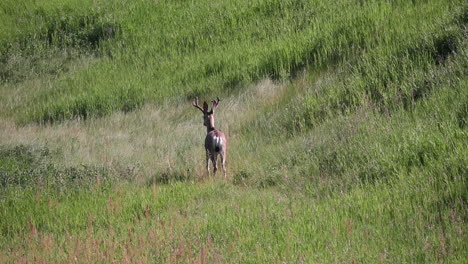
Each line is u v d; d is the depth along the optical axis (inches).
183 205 1534.2
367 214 1269.7
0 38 4281.5
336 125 2030.0
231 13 3826.3
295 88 2632.9
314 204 1396.4
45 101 3410.4
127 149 2284.7
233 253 1122.0
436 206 1257.4
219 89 2952.8
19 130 2883.9
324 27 3122.5
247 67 3058.6
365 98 2171.5
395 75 2225.6
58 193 1733.5
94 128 2815.0
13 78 3841.0
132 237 1257.4
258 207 1417.3
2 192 1734.7
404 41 2479.1
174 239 1221.1
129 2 4416.8
